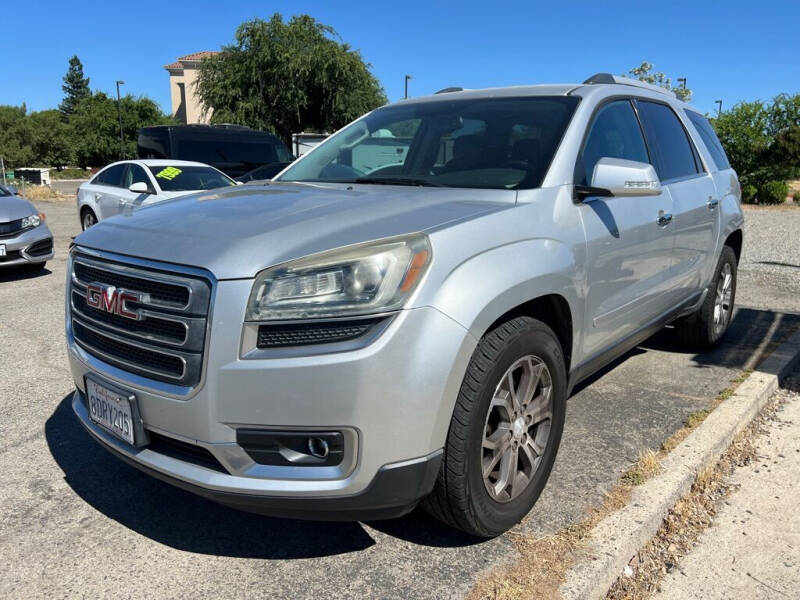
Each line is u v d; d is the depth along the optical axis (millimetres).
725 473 3252
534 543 2562
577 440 3486
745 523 2824
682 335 4906
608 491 2951
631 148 3662
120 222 2756
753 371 4473
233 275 2158
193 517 2850
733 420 3600
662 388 4262
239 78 31453
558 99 3406
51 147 78562
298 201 2742
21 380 4551
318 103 32625
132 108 62906
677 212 3850
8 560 2535
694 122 4754
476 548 2566
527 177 2947
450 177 3156
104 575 2451
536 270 2533
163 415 2301
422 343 2145
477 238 2406
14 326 6066
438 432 2225
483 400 2322
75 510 2895
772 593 2393
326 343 2121
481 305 2268
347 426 2107
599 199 3117
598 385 4320
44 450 3469
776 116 26219
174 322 2248
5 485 3102
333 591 2352
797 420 3879
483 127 3377
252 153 14102
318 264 2152
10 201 8711
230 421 2162
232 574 2457
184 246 2326
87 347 2650
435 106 3781
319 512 2191
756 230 15062
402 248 2209
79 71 104188
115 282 2488
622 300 3348
